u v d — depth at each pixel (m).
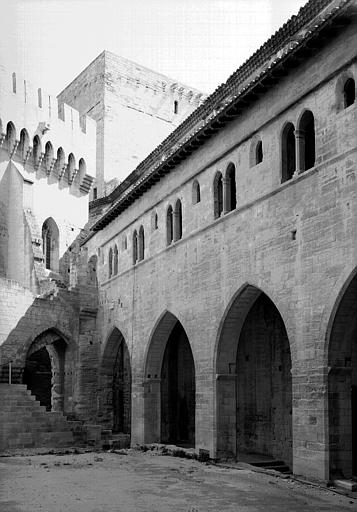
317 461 21.45
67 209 57.50
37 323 42.66
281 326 30.70
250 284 26.67
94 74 67.44
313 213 22.67
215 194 30.62
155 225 38.31
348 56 21.19
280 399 30.25
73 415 44.41
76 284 46.84
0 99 51.34
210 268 30.28
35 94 54.66
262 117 26.33
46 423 37.56
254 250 26.42
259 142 27.20
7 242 51.75
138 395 38.41
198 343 30.97
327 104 22.31
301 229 23.30
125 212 43.50
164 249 35.97
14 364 40.44
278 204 24.92
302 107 23.80
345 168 21.14
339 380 21.55
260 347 32.28
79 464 28.44
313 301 22.23
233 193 30.38
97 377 46.38
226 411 29.00
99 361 46.59
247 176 27.42
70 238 57.28
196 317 31.42
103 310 46.44
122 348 49.06
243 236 27.41
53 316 44.03
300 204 23.48
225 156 29.59
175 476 24.17
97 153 65.00
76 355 45.59
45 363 54.66
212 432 28.88
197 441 30.30
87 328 46.53
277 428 30.27
